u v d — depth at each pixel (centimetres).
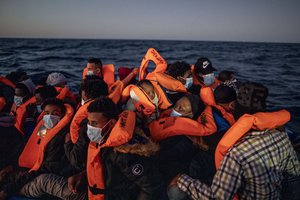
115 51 5400
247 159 168
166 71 361
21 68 1914
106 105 202
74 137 243
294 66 2662
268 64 2891
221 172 175
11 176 255
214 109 250
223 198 172
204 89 263
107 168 204
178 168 253
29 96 337
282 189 195
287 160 184
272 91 1184
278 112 182
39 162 250
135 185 210
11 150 297
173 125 242
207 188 186
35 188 246
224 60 3447
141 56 3875
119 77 435
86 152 230
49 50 4969
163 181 244
